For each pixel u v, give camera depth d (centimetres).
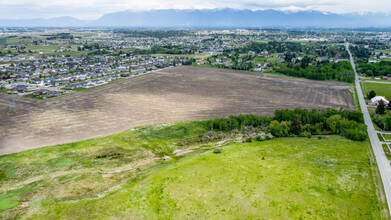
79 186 8375
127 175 9181
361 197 7419
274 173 8662
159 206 7088
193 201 7231
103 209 7075
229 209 6875
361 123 13038
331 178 8369
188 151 11469
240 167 9119
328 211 6775
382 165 9419
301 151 10631
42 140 12212
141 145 11856
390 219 6512
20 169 9531
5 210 7212
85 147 11356
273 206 6944
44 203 7512
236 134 13275
